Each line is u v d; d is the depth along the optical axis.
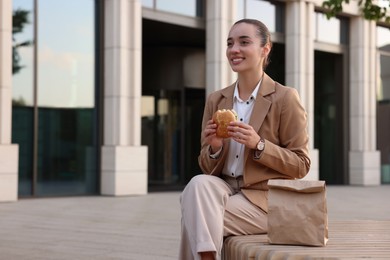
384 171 22.58
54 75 14.57
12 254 6.41
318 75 22.09
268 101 3.67
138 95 15.33
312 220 3.10
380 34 22.38
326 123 21.86
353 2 20.95
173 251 6.64
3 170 13.02
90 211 11.17
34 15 14.19
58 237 7.75
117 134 15.05
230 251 3.33
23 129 14.03
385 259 2.71
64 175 14.73
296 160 3.52
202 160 3.78
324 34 20.69
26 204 12.56
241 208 3.50
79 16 15.02
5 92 13.18
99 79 15.29
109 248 6.84
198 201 3.26
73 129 14.89
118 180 14.92
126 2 15.16
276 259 2.90
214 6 16.80
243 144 3.60
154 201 13.49
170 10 16.38
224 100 3.85
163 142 18.92
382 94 22.48
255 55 3.66
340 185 21.31
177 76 19.20
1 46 13.13
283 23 19.27
